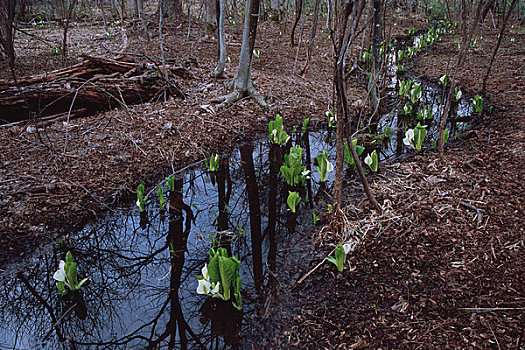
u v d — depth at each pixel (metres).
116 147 4.36
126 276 2.85
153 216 3.53
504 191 3.37
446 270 2.58
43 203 3.39
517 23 13.64
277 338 2.21
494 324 2.13
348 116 2.69
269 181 4.15
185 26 11.59
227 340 2.24
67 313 2.52
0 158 3.93
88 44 9.83
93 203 3.53
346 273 2.67
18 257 2.89
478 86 6.80
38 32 11.55
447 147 4.49
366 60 8.57
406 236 2.97
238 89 5.73
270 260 2.89
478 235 2.88
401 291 2.46
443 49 10.28
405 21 15.32
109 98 5.14
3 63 7.52
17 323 2.43
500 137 4.48
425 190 3.56
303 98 6.29
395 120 5.68
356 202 3.52
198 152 4.56
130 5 18.81
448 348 2.02
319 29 12.32
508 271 2.51
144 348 2.23
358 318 2.28
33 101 4.68
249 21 5.29
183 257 3.04
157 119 5.02
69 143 4.32
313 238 3.11
